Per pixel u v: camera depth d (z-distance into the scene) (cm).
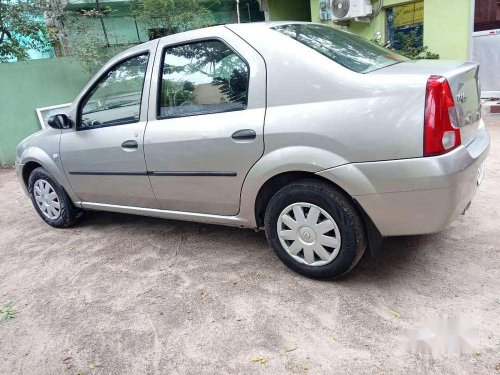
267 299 272
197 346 238
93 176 378
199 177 306
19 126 805
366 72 250
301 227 275
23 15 856
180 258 342
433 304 248
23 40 899
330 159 246
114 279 321
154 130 321
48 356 245
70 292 310
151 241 381
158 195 341
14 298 311
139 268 334
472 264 284
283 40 269
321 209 263
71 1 1127
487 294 252
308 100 253
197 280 305
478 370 201
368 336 229
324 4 944
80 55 848
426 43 795
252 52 274
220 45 291
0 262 376
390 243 322
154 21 1007
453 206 234
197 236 380
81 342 253
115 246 381
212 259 333
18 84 792
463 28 738
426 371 203
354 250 260
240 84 280
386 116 230
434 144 223
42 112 820
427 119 222
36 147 421
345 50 281
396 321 238
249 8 1347
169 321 262
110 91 354
